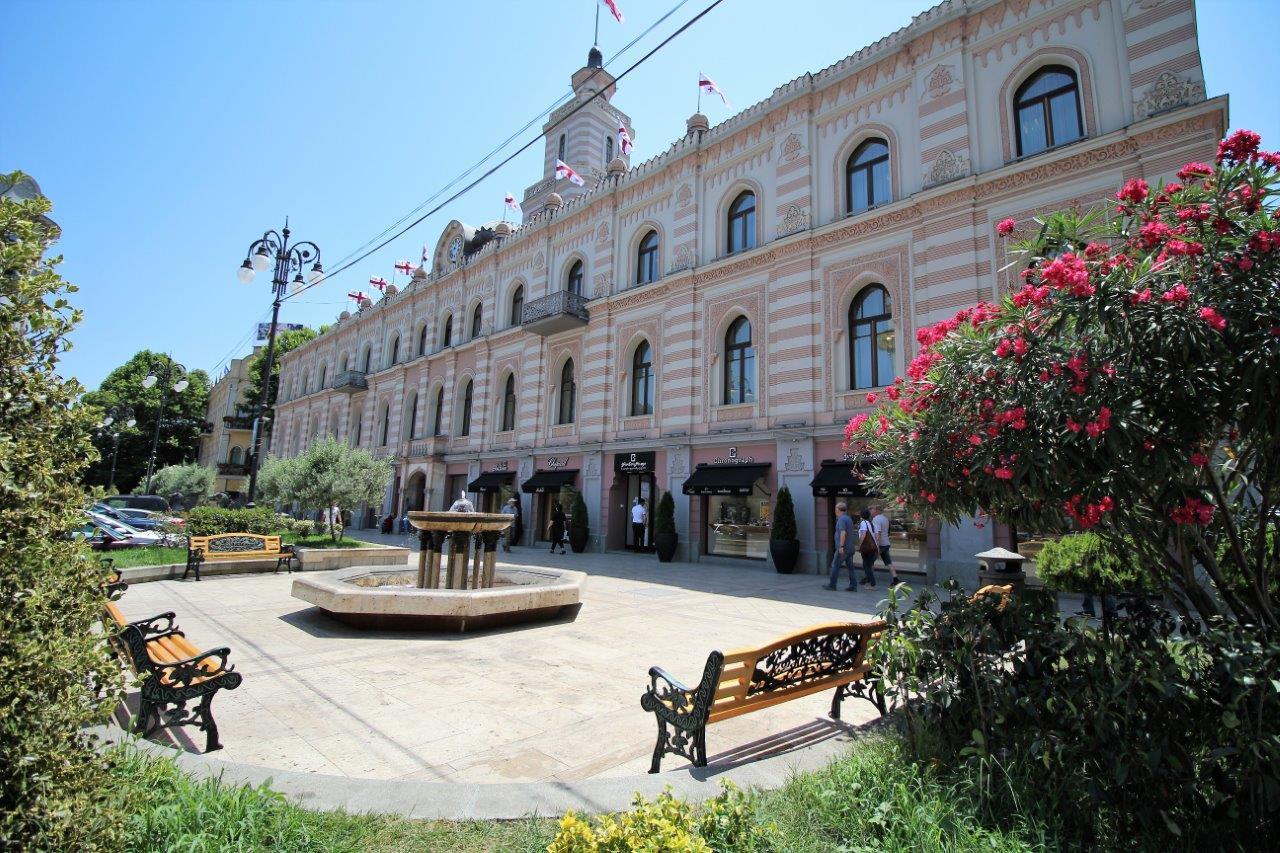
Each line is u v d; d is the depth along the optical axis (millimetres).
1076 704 3236
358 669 6293
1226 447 4402
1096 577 6598
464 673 6223
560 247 25469
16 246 2314
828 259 16562
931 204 14625
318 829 2904
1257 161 3445
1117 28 12773
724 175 19750
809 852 2711
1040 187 13234
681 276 19781
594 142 33906
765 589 12734
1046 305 3672
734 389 18625
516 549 22734
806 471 16062
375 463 19859
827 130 17359
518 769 4086
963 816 2973
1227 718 2727
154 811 2732
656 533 18625
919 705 3967
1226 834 2812
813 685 4441
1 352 2254
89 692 2377
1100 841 2828
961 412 3990
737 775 3561
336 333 42281
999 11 14398
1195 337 3072
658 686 5809
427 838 2879
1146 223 3736
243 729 4684
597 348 22688
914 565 14180
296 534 19969
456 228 32438
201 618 8719
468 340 29750
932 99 15148
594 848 2156
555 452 23578
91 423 2527
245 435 58781
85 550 2438
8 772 2059
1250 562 4344
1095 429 3156
